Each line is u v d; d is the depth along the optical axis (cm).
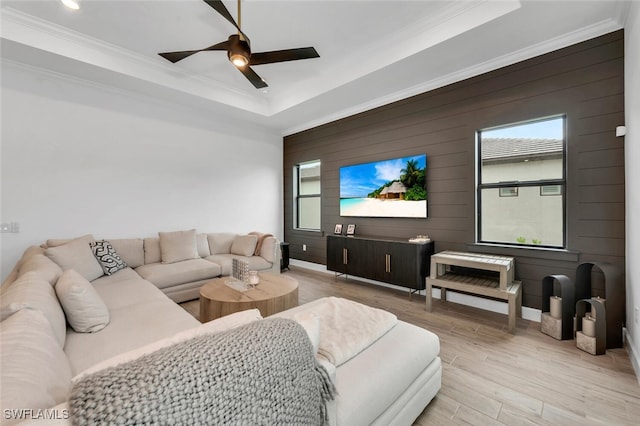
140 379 64
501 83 309
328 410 104
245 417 74
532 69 289
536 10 230
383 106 419
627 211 234
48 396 79
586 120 261
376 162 427
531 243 301
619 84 245
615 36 246
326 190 511
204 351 76
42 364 91
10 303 124
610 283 229
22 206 324
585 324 233
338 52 335
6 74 313
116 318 197
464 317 303
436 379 174
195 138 465
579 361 216
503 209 319
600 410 167
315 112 473
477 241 334
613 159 248
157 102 423
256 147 550
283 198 597
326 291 400
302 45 319
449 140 352
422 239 366
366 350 153
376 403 126
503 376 199
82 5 255
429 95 368
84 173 363
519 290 289
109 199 383
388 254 379
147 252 386
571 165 269
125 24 284
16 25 275
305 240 554
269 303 248
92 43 313
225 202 506
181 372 69
